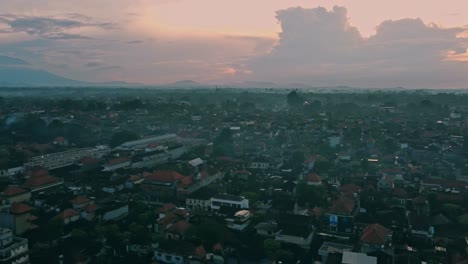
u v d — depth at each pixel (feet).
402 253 324.60
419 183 546.67
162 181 524.52
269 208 460.96
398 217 409.90
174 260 335.67
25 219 390.21
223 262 336.49
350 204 423.23
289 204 453.99
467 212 426.51
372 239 331.36
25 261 319.47
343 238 383.04
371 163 651.66
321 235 391.04
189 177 537.24
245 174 590.55
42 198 467.93
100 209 432.66
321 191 479.00
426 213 428.15
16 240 324.60
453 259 320.29
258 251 359.46
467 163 638.12
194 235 369.30
